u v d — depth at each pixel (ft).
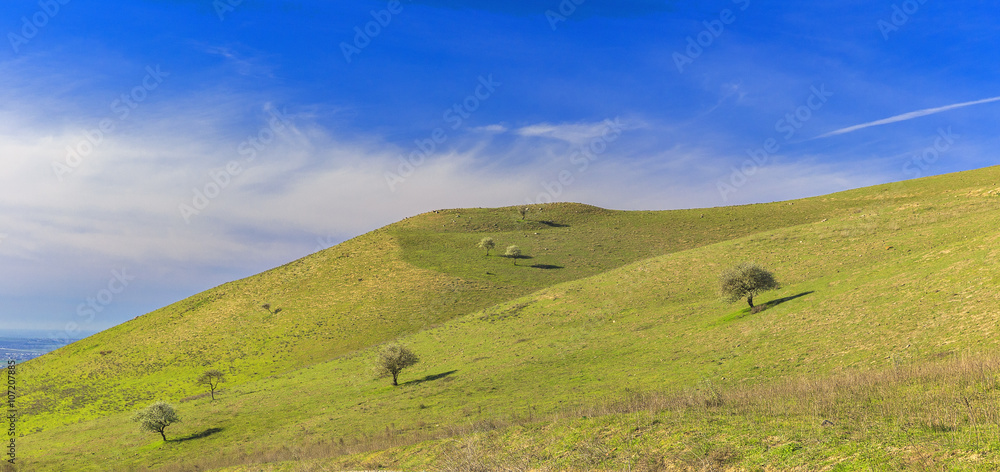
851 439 36.11
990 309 89.20
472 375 155.63
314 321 275.80
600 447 44.47
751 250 236.02
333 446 90.43
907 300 113.60
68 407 206.18
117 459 131.95
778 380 92.48
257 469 75.82
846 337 105.81
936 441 32.71
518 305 239.50
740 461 36.55
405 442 74.49
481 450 51.98
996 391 45.24
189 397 198.80
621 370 132.98
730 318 153.48
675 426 45.98
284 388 187.42
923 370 59.00
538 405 108.68
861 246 197.57
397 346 171.63
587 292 234.99
